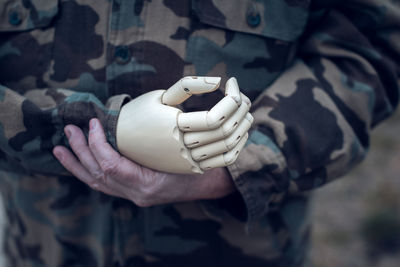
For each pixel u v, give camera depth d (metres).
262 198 0.79
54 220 1.00
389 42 0.87
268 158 0.77
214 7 0.78
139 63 0.79
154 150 0.67
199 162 0.68
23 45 0.82
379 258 1.88
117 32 0.78
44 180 0.97
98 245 1.00
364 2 0.83
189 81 0.64
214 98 0.81
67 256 1.04
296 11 0.82
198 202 0.92
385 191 2.21
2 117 0.74
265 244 1.01
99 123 0.72
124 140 0.70
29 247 1.09
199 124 0.63
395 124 2.72
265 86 0.87
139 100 0.71
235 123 0.64
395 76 0.89
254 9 0.80
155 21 0.78
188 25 0.78
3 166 0.86
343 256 1.90
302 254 1.14
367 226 2.02
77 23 0.79
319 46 0.86
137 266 0.99
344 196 2.23
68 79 0.81
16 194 1.02
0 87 0.75
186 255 0.99
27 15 0.80
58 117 0.74
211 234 0.97
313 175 0.82
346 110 0.84
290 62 0.89
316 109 0.81
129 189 0.75
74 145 0.74
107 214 0.95
